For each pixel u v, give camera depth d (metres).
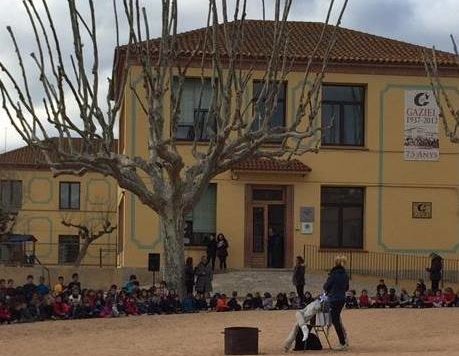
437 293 29.05
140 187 25.86
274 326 20.56
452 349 15.74
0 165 62.59
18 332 20.20
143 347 17.27
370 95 38.44
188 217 37.34
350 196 38.50
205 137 36.72
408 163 38.56
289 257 37.59
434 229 38.47
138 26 24.91
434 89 28.73
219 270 36.34
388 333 18.92
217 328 20.42
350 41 40.47
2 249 52.91
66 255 61.22
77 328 20.89
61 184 63.34
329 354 15.24
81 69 24.47
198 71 36.53
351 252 37.88
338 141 38.44
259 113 26.75
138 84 36.12
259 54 35.88
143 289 27.58
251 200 37.56
